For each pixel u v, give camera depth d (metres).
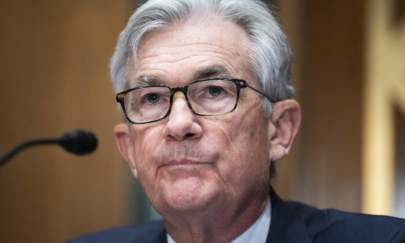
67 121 8.34
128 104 3.73
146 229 4.57
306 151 8.05
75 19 8.45
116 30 8.40
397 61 8.01
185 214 3.54
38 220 8.27
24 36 8.44
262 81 3.67
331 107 8.09
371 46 8.09
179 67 3.53
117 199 8.23
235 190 3.53
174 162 3.46
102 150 8.28
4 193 8.30
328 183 7.99
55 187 8.28
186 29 3.60
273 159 3.81
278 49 3.76
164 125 3.52
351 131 8.04
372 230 3.77
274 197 4.03
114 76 3.90
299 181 8.02
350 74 8.09
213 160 3.45
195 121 3.47
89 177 8.27
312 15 8.17
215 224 3.65
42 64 8.42
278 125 3.83
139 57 3.68
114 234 4.61
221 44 3.58
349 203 7.96
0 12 8.46
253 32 3.68
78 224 8.24
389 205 7.91
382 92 8.03
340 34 8.14
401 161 7.94
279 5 8.12
